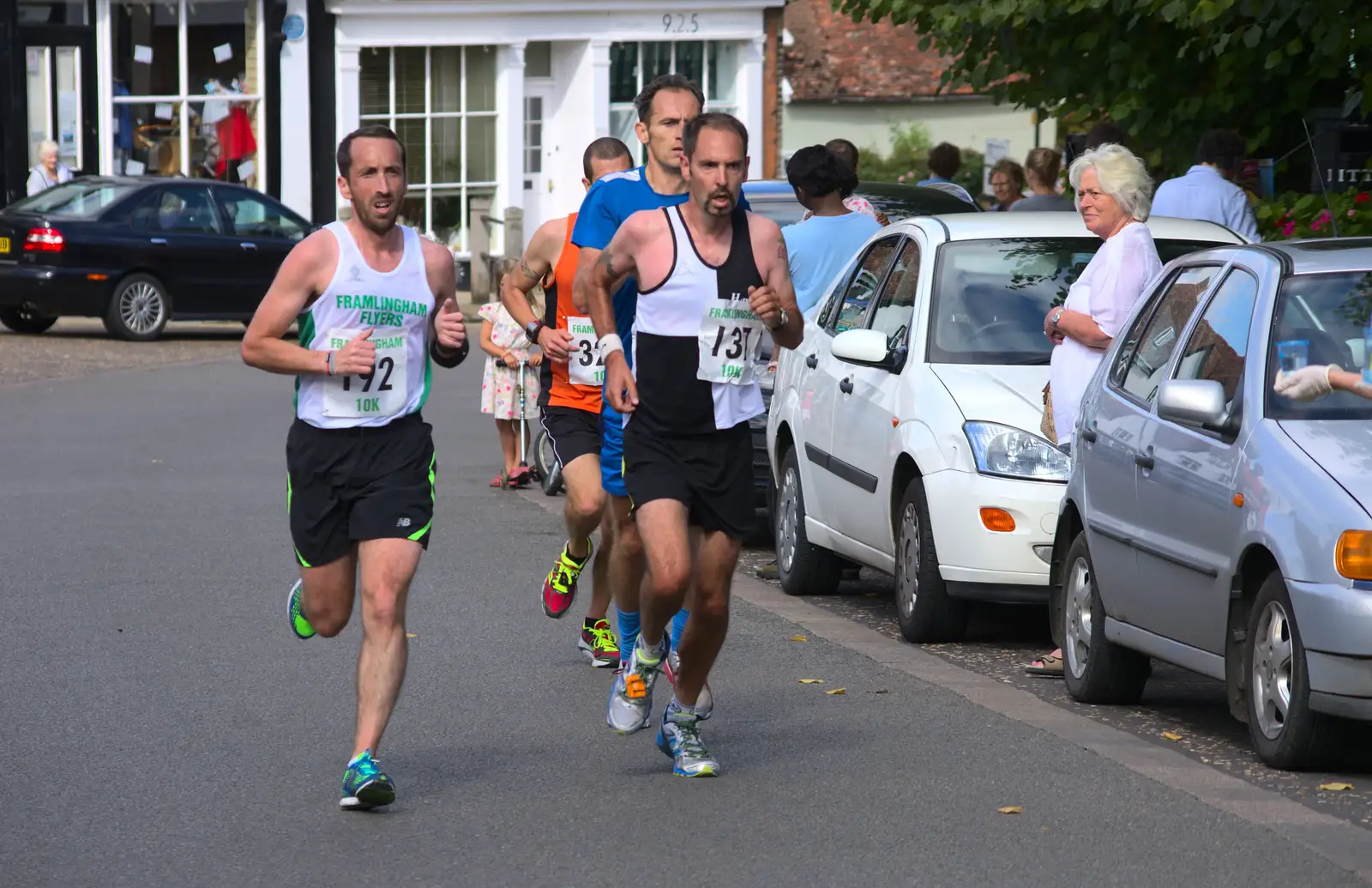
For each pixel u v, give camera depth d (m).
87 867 9.38
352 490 10.64
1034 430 14.41
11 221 39.94
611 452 12.80
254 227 41.94
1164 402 11.79
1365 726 11.01
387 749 11.72
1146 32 24.77
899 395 15.41
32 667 13.84
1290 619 10.78
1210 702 13.45
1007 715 12.64
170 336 42.25
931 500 14.60
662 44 55.12
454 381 35.88
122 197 40.59
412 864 9.45
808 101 83.12
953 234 16.28
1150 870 9.32
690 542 10.86
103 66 49.62
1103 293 13.99
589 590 17.28
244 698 12.95
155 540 19.31
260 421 29.02
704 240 10.65
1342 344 11.62
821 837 9.89
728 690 13.41
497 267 40.91
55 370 35.31
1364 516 10.47
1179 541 11.86
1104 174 14.09
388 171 10.57
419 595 16.80
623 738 12.03
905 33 85.50
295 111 51.53
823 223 18.28
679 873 9.29
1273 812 10.30
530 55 54.72
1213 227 16.45
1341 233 22.34
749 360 10.71
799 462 17.50
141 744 11.75
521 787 10.86
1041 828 10.02
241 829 10.02
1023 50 25.77
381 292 10.59
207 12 50.66
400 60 52.69
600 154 13.88
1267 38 23.31
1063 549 13.73
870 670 14.09
